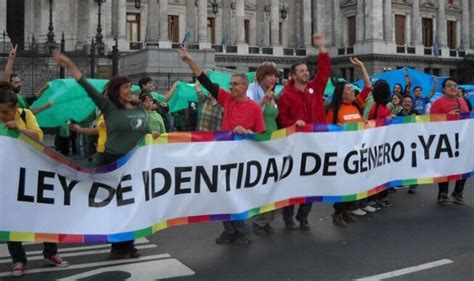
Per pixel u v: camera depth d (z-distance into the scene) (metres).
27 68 45.97
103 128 10.12
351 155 11.55
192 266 9.31
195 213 9.63
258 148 10.25
